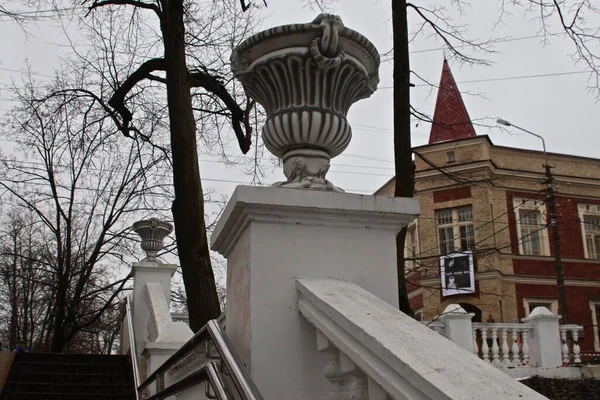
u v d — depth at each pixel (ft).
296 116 8.75
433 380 4.86
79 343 90.27
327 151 9.12
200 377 8.30
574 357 42.75
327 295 7.20
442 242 84.89
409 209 8.38
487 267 81.10
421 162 87.86
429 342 5.73
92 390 29.25
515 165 88.22
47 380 30.01
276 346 7.64
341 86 9.04
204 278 23.11
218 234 9.23
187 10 38.60
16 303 90.68
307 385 7.62
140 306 35.73
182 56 25.80
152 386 17.75
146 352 22.72
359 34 8.88
